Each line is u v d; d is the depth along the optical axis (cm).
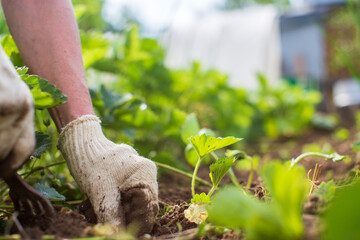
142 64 277
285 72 619
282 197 54
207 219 88
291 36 621
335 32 609
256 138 412
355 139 319
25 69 88
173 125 211
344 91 877
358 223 51
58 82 94
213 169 100
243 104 378
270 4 1441
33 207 90
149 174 88
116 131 188
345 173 139
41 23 96
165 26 641
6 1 99
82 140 90
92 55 166
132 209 83
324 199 73
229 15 694
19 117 64
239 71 613
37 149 97
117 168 87
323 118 491
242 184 140
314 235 57
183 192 141
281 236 54
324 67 606
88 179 87
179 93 314
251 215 55
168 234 86
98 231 76
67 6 101
